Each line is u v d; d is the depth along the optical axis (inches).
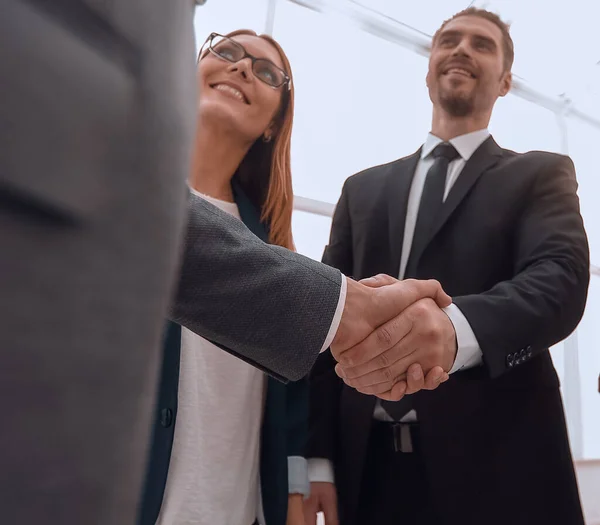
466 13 71.4
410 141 137.3
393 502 51.7
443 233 55.7
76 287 5.5
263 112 63.1
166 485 43.6
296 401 56.0
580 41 150.5
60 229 5.4
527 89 165.5
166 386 44.2
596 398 144.0
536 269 49.4
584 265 50.5
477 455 48.2
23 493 4.8
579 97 168.7
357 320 41.0
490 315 45.8
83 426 5.5
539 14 143.8
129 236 6.3
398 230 58.9
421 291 44.7
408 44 142.9
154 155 6.8
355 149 131.6
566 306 47.6
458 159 61.0
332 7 134.3
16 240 4.9
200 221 30.5
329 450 56.7
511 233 54.0
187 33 8.2
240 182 66.6
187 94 7.9
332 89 132.6
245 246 31.5
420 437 50.3
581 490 119.4
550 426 49.6
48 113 5.2
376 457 54.2
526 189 54.7
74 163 5.5
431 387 44.4
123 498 6.1
